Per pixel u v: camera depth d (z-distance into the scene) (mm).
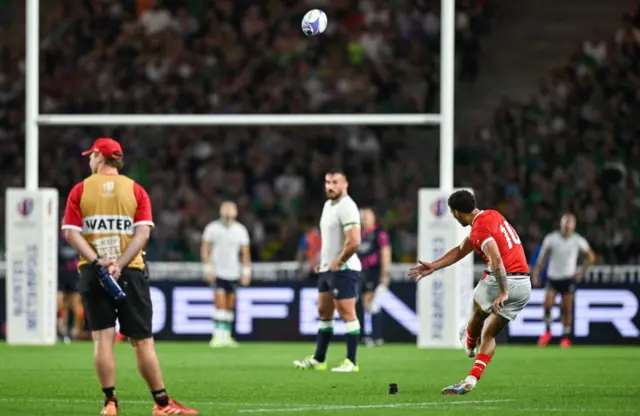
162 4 99312
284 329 73938
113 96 96938
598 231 83938
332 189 47594
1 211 89500
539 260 71500
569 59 93625
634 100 91250
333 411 30906
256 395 36688
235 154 92688
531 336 73000
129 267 28453
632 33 93562
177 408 28891
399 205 87875
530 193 86438
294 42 98188
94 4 99062
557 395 36844
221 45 98312
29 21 67812
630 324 72250
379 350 65125
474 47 93750
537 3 94875
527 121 90375
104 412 28859
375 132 93312
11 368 49656
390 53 97312
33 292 68500
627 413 30766
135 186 28938
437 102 96000
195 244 86125
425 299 66688
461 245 37375
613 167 87062
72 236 28359
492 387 40438
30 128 68250
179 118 68312
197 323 74250
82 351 62250
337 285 48156
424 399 35125
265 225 87625
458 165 88938
